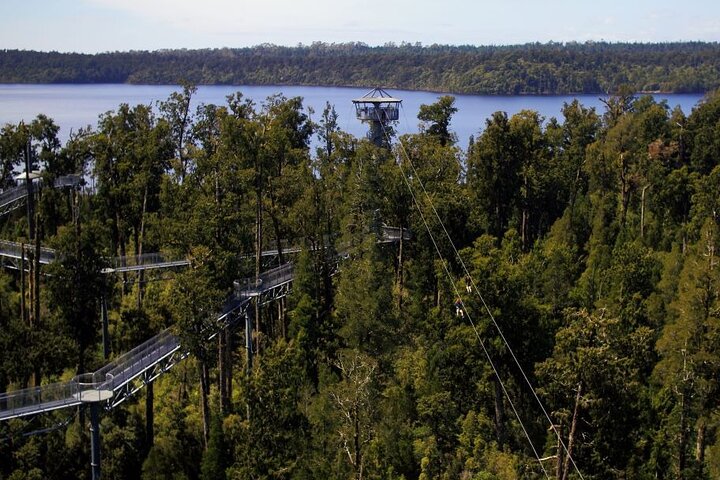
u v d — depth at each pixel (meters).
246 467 46.25
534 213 99.31
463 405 57.50
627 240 80.50
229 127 68.12
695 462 50.34
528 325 55.75
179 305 54.25
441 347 59.22
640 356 51.62
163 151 84.31
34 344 56.09
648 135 108.81
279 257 73.06
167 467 52.91
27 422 50.25
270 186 70.56
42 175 75.62
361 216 73.81
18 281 81.44
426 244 74.62
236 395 62.16
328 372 59.22
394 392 55.72
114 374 52.28
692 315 48.88
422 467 51.00
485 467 51.31
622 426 46.81
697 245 69.38
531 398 56.84
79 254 57.72
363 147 79.25
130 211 78.50
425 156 81.38
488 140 90.62
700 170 104.06
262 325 77.50
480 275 55.81
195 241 62.12
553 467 49.19
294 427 49.56
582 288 69.38
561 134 114.12
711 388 48.06
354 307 62.59
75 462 52.41
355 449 47.62
